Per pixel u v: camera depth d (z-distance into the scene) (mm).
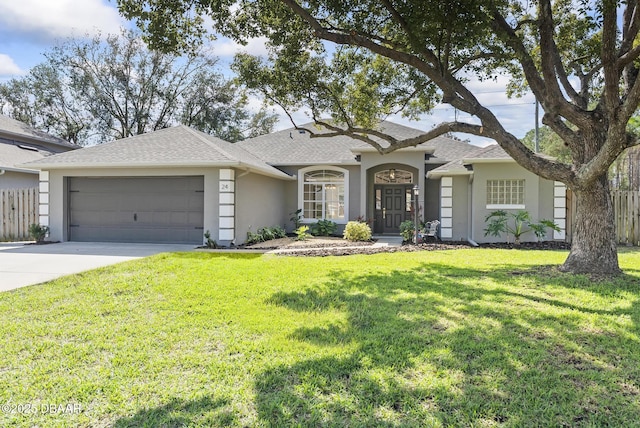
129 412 3002
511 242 13953
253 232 14922
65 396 3219
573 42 10391
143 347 4223
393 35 10078
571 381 3463
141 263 8961
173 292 6457
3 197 15219
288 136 20484
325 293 6414
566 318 5070
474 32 7449
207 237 12844
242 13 9031
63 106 32656
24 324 4930
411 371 3645
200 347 4223
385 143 17766
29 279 7445
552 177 7973
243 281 7266
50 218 14109
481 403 3105
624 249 12000
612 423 2850
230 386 3385
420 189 16781
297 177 18203
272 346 4211
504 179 14031
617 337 4426
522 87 12453
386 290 6617
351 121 11680
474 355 3994
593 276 7438
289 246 13203
